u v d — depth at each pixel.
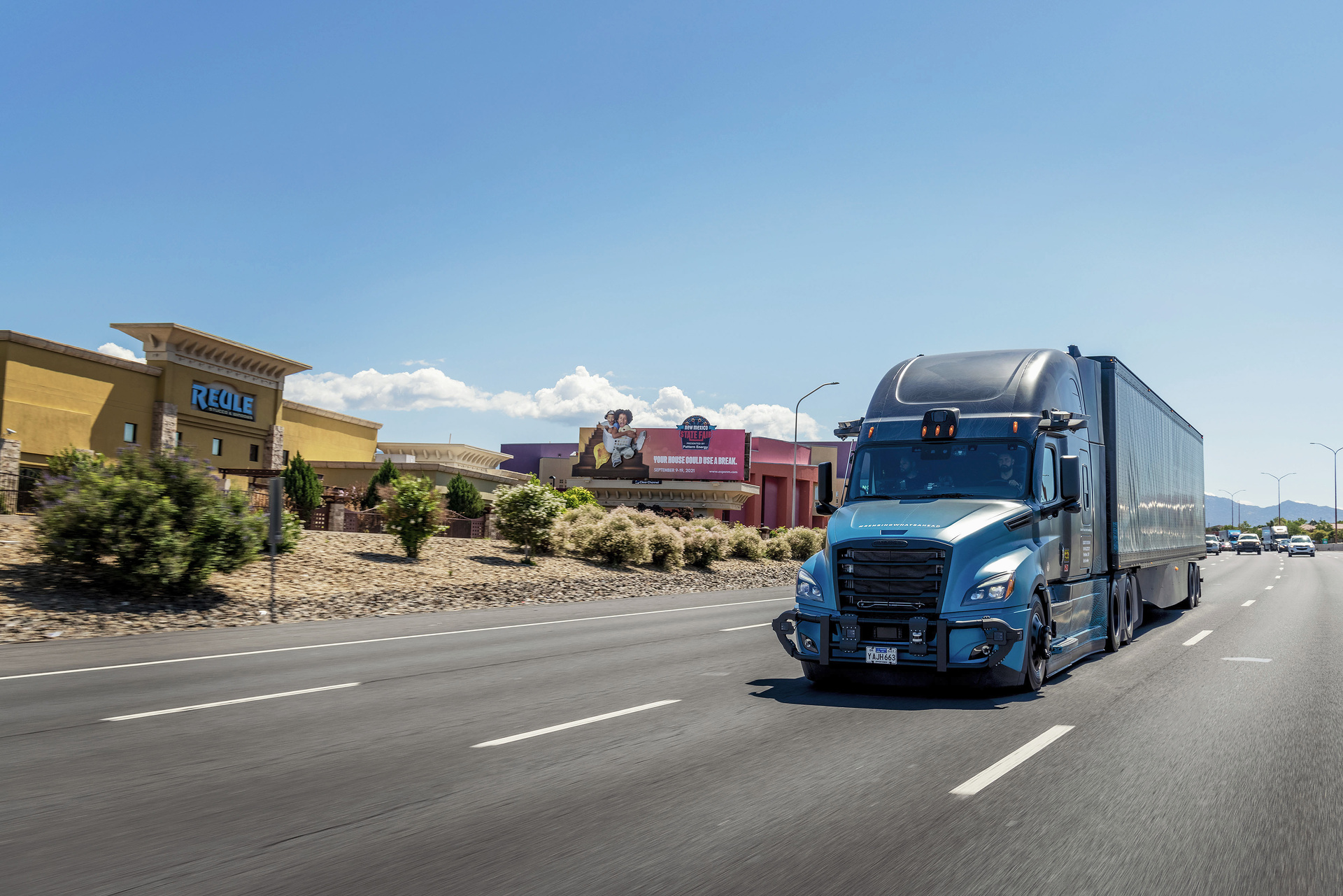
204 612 15.79
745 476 78.75
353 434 58.34
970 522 9.31
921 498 10.30
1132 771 6.16
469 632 15.03
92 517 15.30
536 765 6.26
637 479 78.94
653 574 29.03
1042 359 11.27
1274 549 109.81
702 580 29.61
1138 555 14.87
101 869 4.25
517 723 7.71
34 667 10.52
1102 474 13.27
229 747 6.76
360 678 10.09
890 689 9.68
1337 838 4.79
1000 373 11.05
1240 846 4.65
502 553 27.66
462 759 6.43
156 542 15.48
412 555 24.20
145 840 4.67
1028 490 10.12
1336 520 172.25
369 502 42.03
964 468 10.38
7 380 35.38
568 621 17.09
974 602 8.91
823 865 4.34
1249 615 19.89
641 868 4.28
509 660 11.73
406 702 8.69
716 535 34.28
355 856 4.43
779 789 5.67
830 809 5.23
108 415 39.69
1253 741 7.11
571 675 10.49
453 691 9.31
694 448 78.31
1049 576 10.17
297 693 9.08
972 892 4.02
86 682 9.59
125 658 11.29
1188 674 10.89
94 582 16.00
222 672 10.37
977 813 5.17
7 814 5.09
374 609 18.12
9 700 8.56
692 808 5.25
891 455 10.74
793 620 9.55
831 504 11.06
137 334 42.47
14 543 17.77
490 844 4.61
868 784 5.79
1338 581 36.12
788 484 86.62
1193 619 18.86
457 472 57.47
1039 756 6.58
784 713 8.23
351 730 7.38
